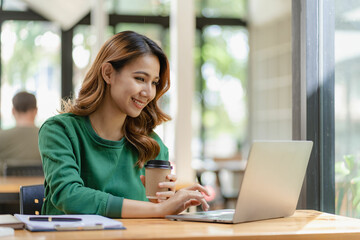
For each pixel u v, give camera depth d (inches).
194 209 200.7
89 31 321.7
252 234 60.3
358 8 96.9
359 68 96.3
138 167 88.4
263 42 358.3
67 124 81.8
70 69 321.7
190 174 213.0
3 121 315.6
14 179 152.9
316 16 101.9
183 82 215.3
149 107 89.8
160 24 338.0
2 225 61.3
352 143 97.7
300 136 102.9
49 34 320.2
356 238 64.1
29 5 314.0
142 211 73.4
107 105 84.7
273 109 350.3
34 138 182.4
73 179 75.7
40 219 64.7
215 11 365.4
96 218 66.6
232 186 344.2
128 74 81.2
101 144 83.7
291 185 77.6
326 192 101.7
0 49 315.9
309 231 63.6
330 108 101.3
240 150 371.9
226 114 369.7
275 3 343.0
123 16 335.0
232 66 370.3
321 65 102.1
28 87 318.3
